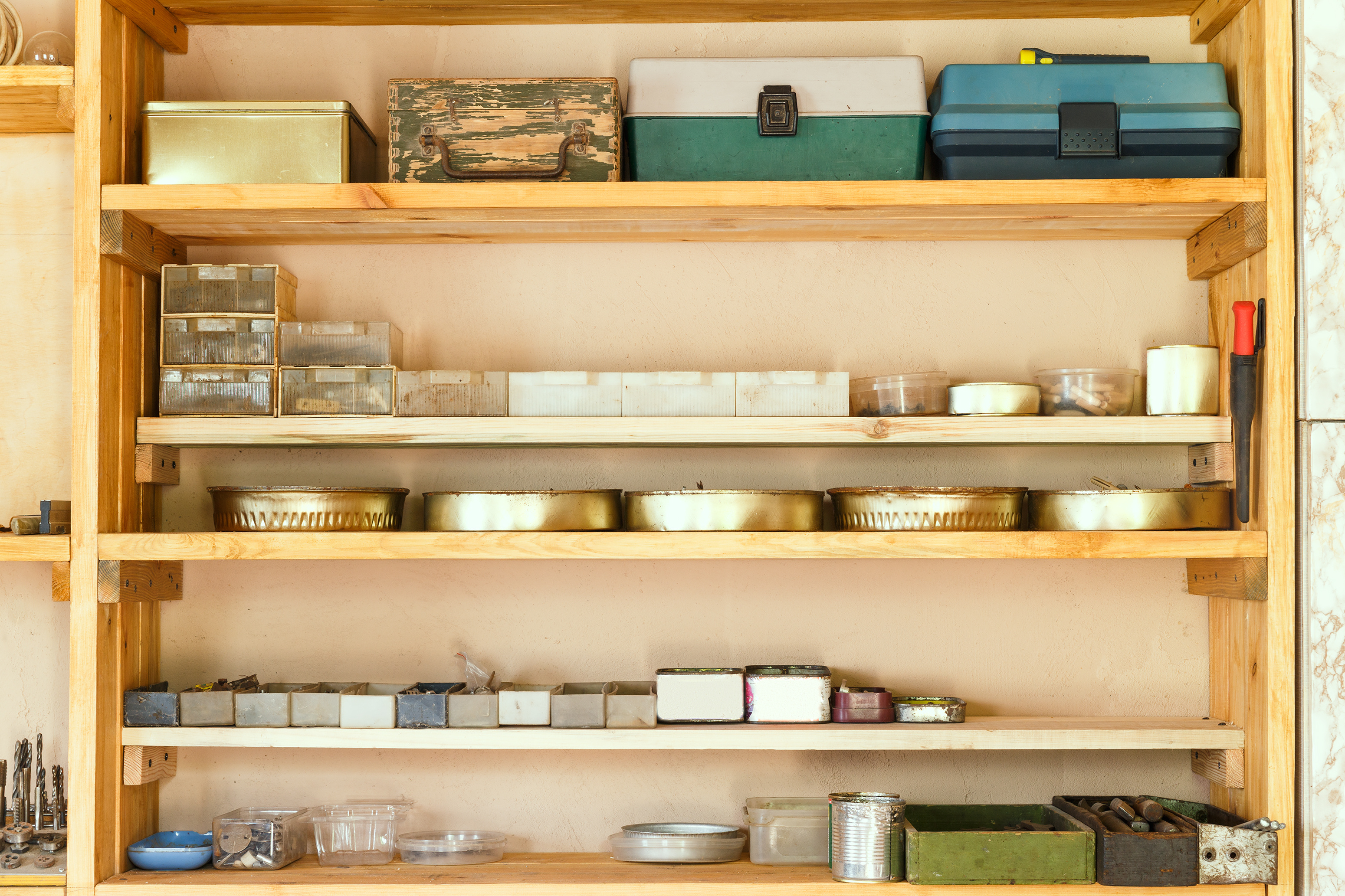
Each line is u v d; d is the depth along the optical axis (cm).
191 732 214
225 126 220
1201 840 203
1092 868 204
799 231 238
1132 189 212
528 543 208
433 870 220
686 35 248
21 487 246
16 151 248
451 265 249
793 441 219
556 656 244
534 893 206
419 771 242
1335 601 209
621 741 212
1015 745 213
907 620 243
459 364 248
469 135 220
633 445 228
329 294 248
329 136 219
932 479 244
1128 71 223
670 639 244
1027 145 218
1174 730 215
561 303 248
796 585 244
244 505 216
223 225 229
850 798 217
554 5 241
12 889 208
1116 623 243
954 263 248
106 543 209
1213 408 222
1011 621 243
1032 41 248
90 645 209
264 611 245
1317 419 211
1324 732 207
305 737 214
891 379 221
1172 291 247
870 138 223
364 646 245
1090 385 222
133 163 229
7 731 241
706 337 248
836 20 249
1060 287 247
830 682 231
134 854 218
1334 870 205
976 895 203
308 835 233
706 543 208
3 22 225
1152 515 214
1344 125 212
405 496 232
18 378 248
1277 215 211
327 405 221
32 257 248
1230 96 233
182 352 222
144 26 233
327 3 238
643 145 223
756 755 242
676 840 220
